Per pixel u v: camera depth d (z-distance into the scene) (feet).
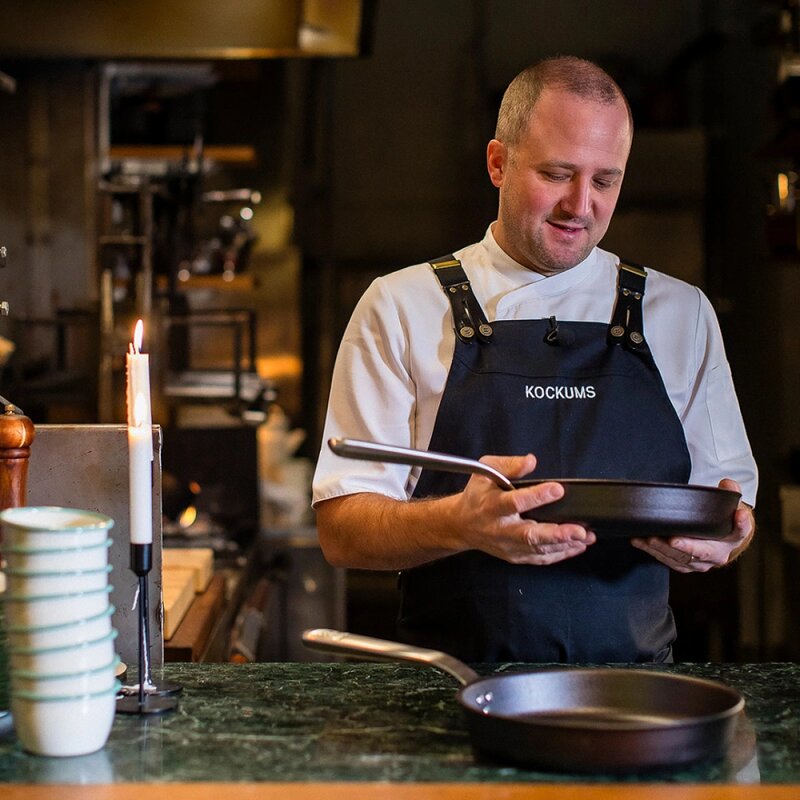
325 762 4.00
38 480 5.39
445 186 19.72
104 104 13.78
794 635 17.12
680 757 3.80
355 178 19.67
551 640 5.74
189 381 13.09
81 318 13.12
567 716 4.31
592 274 6.24
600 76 5.77
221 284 14.24
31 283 13.87
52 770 3.95
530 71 5.88
